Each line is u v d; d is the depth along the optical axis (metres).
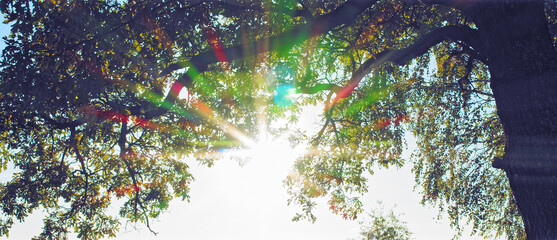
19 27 7.53
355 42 11.27
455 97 14.34
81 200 15.20
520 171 6.58
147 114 8.91
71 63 7.82
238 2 9.52
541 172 6.30
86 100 7.64
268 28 10.05
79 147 13.58
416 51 8.98
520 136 6.64
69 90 7.48
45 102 7.87
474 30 7.86
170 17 8.48
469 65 12.03
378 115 12.57
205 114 11.07
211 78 11.37
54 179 13.25
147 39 8.65
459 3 7.55
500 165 7.01
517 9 6.74
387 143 13.32
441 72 13.74
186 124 10.92
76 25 7.47
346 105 13.16
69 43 7.87
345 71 12.95
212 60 8.57
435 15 11.84
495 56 7.13
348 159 14.22
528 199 6.48
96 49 7.89
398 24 11.32
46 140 13.27
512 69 6.76
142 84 9.18
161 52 8.99
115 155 15.35
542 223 6.25
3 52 7.54
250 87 11.23
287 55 11.21
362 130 13.40
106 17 8.04
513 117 6.76
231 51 8.52
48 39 7.60
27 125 10.20
